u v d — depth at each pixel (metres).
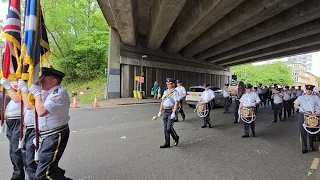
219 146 6.32
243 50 25.16
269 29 16.09
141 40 25.36
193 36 19.19
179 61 31.14
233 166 4.75
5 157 5.10
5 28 3.15
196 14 15.23
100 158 5.06
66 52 27.33
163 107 6.09
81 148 5.80
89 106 16.62
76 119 10.38
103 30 28.95
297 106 6.02
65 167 4.50
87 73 26.69
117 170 4.39
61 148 3.00
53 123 2.93
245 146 6.38
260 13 12.89
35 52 2.92
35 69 2.88
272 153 5.76
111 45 22.34
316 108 5.73
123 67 23.69
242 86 10.54
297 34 17.33
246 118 7.55
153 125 9.20
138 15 18.92
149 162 4.88
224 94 14.45
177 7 13.00
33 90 2.80
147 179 4.01
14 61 3.31
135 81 24.88
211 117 12.32
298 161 5.15
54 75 3.03
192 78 34.44
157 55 27.47
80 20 27.88
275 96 11.37
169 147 6.08
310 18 13.43
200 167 4.65
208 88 9.21
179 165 4.74
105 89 22.83
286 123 10.88
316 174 4.38
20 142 3.21
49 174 2.90
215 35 18.73
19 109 3.70
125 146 6.07
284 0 11.12
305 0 12.64
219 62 38.94
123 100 21.06
